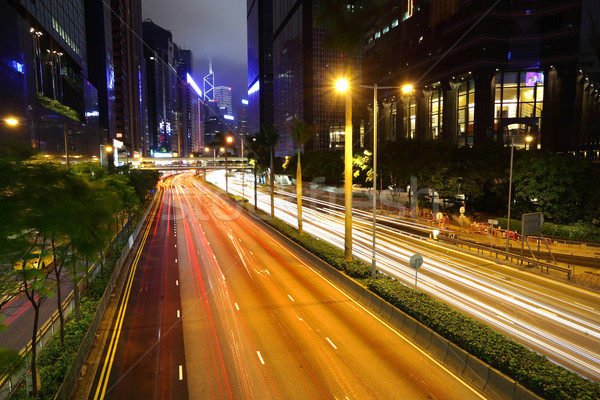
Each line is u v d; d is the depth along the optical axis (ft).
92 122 357.41
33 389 38.68
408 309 57.00
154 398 39.86
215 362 47.09
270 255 106.73
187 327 57.52
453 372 44.50
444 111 304.91
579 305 64.95
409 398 39.45
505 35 263.90
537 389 36.19
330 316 61.41
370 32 406.62
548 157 127.85
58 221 39.01
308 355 48.57
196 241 128.67
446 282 78.18
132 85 636.48
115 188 88.48
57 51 286.87
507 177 143.23
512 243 115.85
